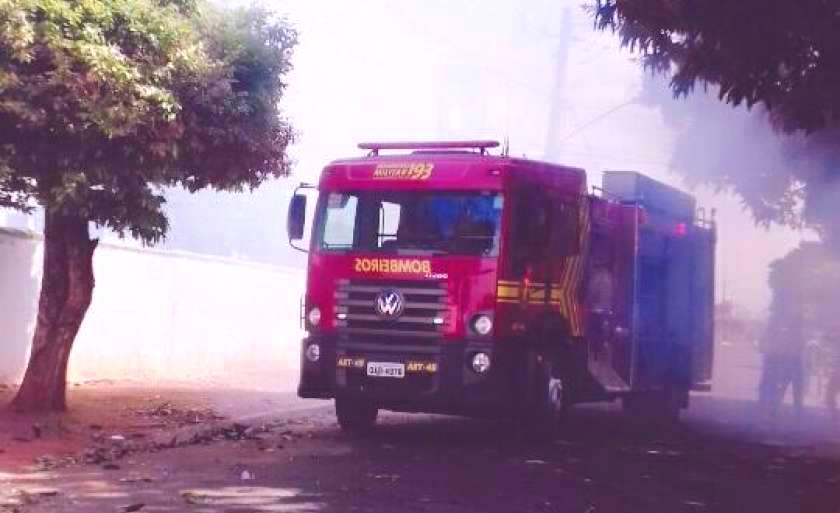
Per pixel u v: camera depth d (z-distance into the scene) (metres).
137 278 16.02
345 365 11.41
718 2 8.86
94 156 9.95
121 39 9.86
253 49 10.97
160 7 10.43
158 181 10.53
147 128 9.84
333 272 11.61
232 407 13.41
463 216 11.24
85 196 10.02
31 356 11.25
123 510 7.33
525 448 11.48
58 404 11.26
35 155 9.88
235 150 10.90
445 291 11.11
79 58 9.43
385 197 11.57
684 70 9.80
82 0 9.58
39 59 9.59
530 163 11.45
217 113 10.52
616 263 13.55
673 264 15.31
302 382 11.71
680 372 15.52
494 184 11.19
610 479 9.64
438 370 11.05
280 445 10.82
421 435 12.20
